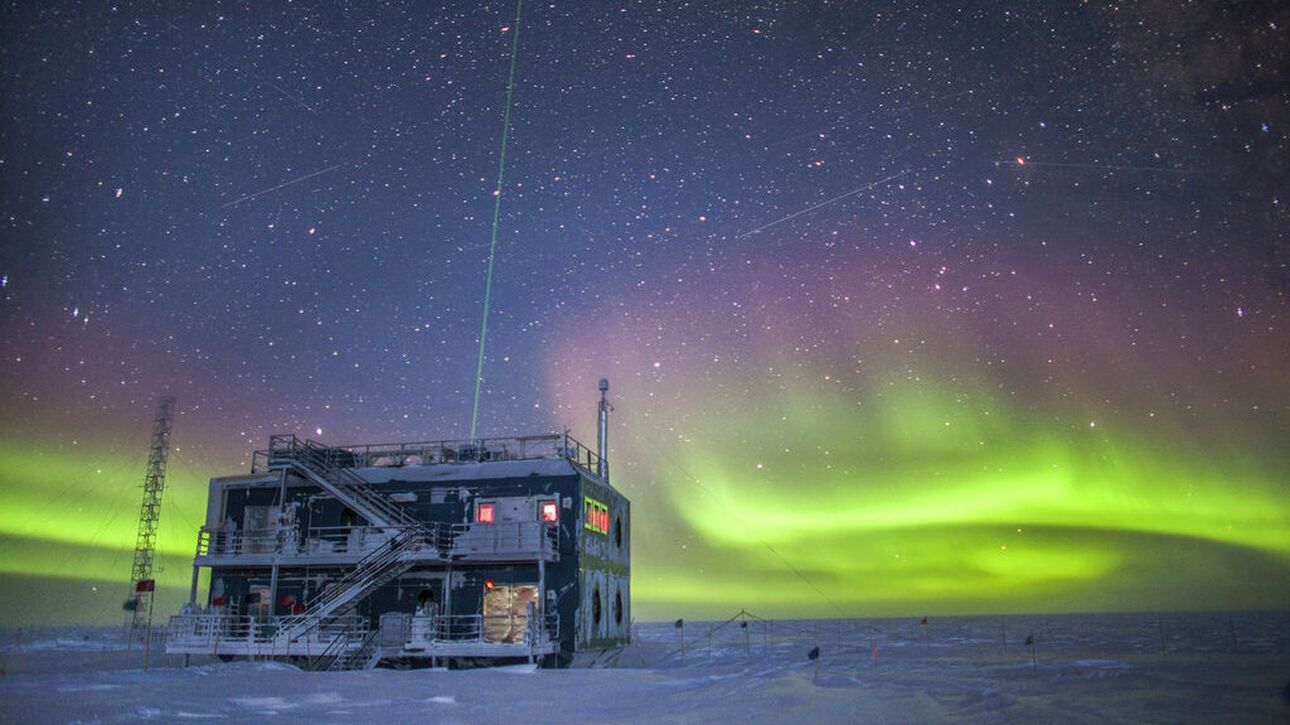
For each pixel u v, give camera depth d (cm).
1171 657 4688
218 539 3838
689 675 2838
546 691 2261
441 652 3278
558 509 3700
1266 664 3725
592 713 1808
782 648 7119
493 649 3262
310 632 3366
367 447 4103
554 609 3556
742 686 2206
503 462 3828
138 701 1850
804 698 1908
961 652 6084
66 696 1927
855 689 2222
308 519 3850
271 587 3641
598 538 3994
